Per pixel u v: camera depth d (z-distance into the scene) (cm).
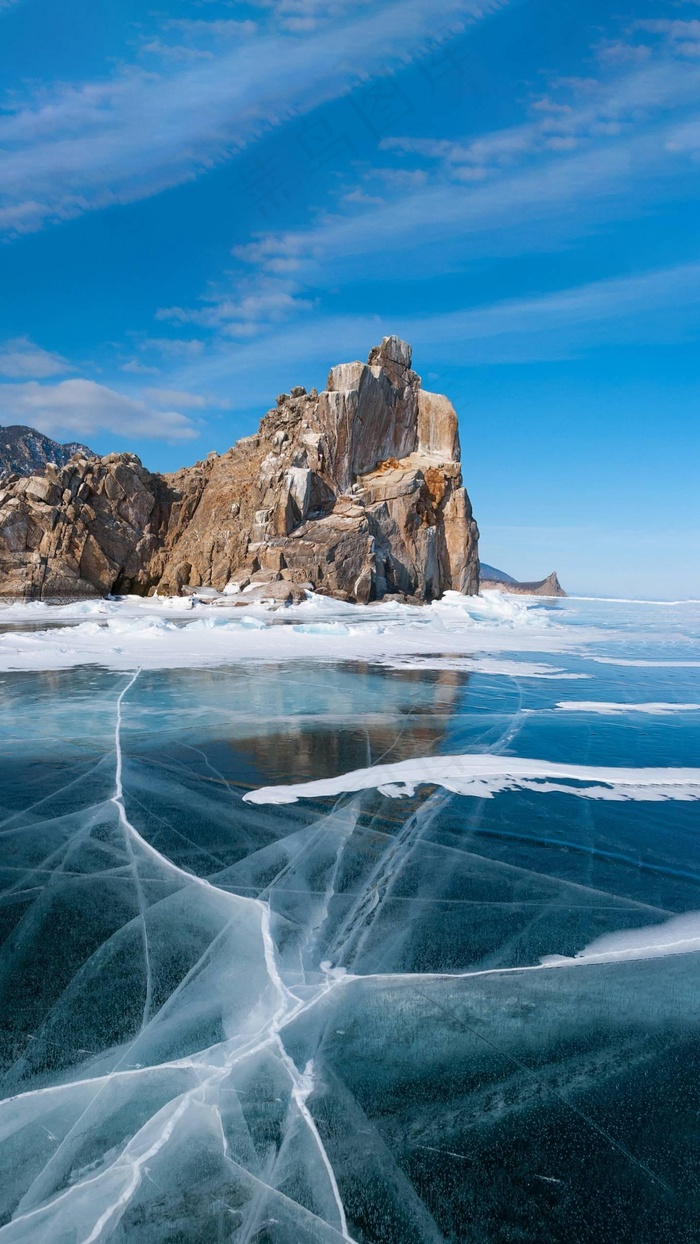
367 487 3444
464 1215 166
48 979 258
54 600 2677
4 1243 159
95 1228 164
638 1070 217
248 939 291
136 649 1340
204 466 3797
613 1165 182
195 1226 164
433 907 325
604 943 295
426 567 3447
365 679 1065
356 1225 164
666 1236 162
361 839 413
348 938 294
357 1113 198
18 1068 213
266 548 3048
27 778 529
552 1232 162
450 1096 205
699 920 318
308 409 3503
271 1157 183
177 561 3159
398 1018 240
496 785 532
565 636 2064
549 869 374
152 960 272
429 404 3769
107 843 397
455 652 1484
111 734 681
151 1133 191
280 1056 220
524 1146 187
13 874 353
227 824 433
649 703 913
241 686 972
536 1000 253
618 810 478
